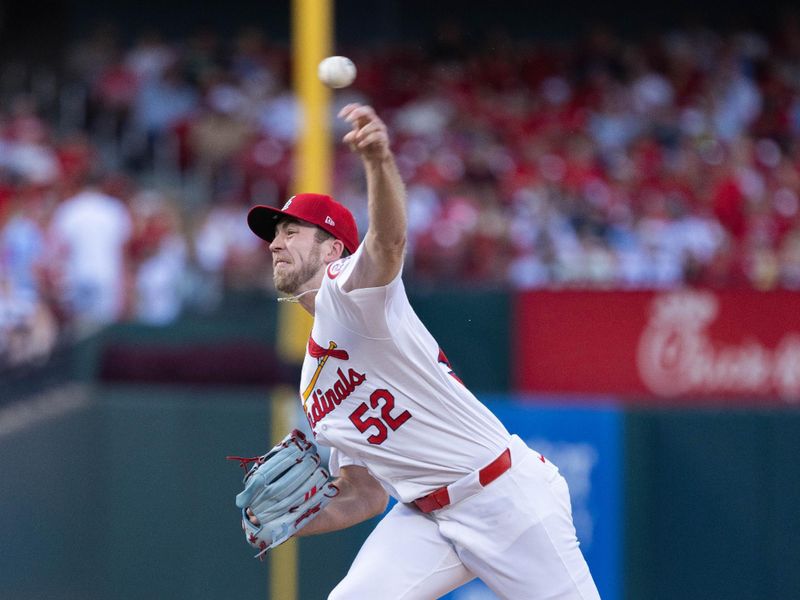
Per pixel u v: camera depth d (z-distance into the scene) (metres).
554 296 23.52
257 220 13.12
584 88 51.28
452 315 23.78
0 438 23.66
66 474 23.56
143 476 23.45
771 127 49.38
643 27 60.28
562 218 37.16
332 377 12.58
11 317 24.45
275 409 23.22
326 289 12.14
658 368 23.20
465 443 12.66
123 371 24.58
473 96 50.38
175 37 61.03
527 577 12.70
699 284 23.53
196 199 43.94
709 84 51.69
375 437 12.62
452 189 39.94
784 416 22.08
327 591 22.88
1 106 49.59
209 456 23.31
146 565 23.27
